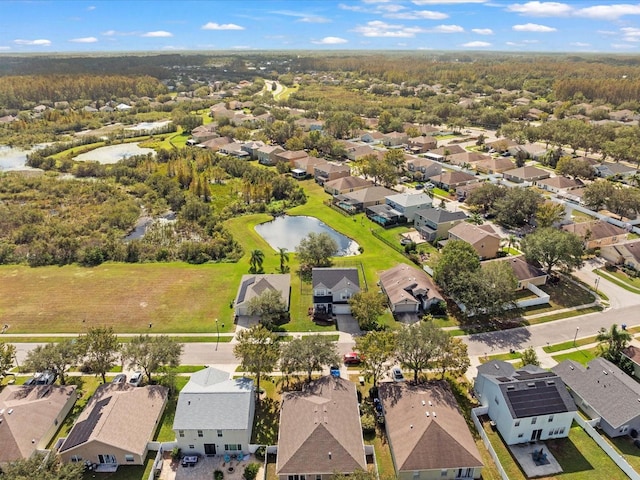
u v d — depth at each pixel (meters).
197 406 49.19
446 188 135.50
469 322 71.75
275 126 195.12
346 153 171.38
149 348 57.25
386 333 58.03
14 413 50.25
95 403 52.47
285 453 45.41
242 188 131.62
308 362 55.34
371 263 91.62
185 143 196.50
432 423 46.88
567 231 92.12
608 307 75.69
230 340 68.69
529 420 48.47
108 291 82.94
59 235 103.88
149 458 48.19
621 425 49.56
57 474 40.97
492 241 91.12
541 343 66.69
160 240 103.88
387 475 45.06
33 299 80.56
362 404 53.97
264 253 97.56
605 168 141.62
